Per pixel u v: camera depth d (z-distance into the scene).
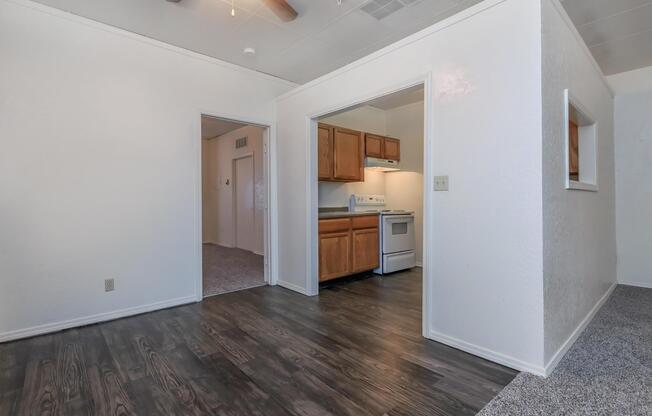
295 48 3.39
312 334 2.51
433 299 2.39
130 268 2.96
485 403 1.63
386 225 4.51
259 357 2.14
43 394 1.75
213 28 3.00
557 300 2.02
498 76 2.01
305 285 3.57
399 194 5.41
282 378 1.89
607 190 3.50
